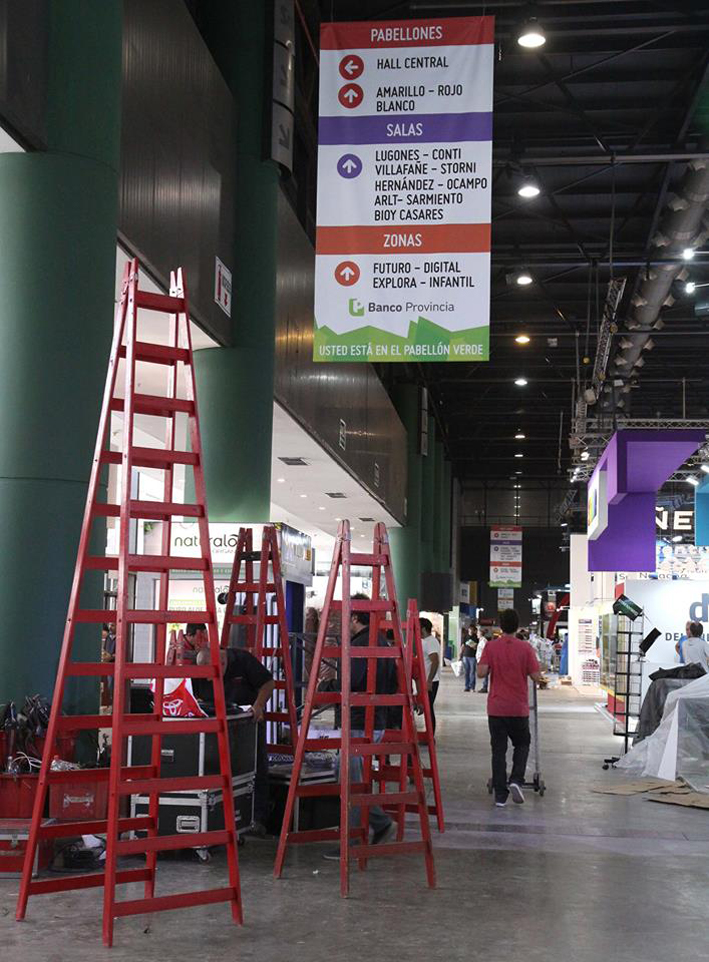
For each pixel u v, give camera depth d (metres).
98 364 6.48
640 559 19.73
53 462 6.25
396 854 5.75
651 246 20.39
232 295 10.66
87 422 6.40
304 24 13.52
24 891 4.66
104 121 6.64
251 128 10.84
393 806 7.05
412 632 7.31
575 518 45.09
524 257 21.84
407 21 9.14
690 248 18.72
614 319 20.06
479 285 8.93
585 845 6.83
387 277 8.99
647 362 31.42
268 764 7.03
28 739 5.84
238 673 6.64
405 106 9.08
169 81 8.64
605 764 11.10
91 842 5.81
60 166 6.42
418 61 9.09
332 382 16.77
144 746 6.02
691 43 14.75
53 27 6.52
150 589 9.65
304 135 15.91
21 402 6.25
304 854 6.28
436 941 4.50
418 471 29.89
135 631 9.73
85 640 6.33
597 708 20.95
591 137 17.34
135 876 4.75
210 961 4.12
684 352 30.59
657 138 17.33
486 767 11.07
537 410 40.19
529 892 5.46
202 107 9.62
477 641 26.69
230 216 10.58
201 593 9.48
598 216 20.50
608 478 16.95
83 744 6.29
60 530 6.24
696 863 6.32
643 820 7.88
